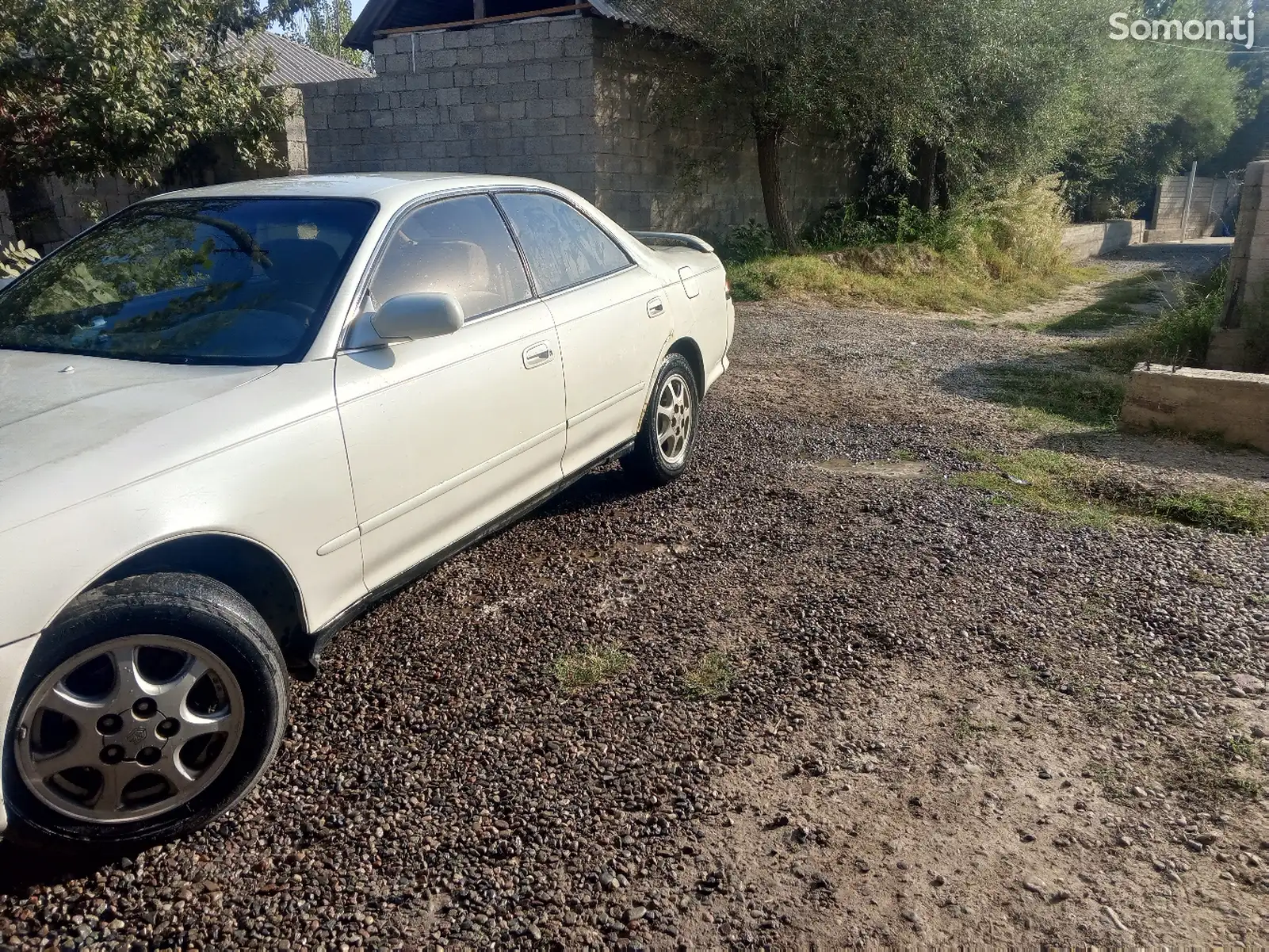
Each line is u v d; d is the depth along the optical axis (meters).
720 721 3.16
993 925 2.33
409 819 2.73
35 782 2.37
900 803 2.76
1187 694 3.29
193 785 2.60
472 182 4.16
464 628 3.79
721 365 6.04
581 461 4.48
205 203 3.90
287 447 2.87
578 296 4.44
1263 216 8.12
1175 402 6.37
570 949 2.28
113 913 2.40
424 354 3.45
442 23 17.14
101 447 2.54
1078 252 22.34
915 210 17.72
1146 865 2.51
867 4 13.42
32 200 16.56
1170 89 25.50
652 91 14.99
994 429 6.71
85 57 9.18
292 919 2.38
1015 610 3.88
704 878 2.48
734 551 4.50
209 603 2.57
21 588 2.25
